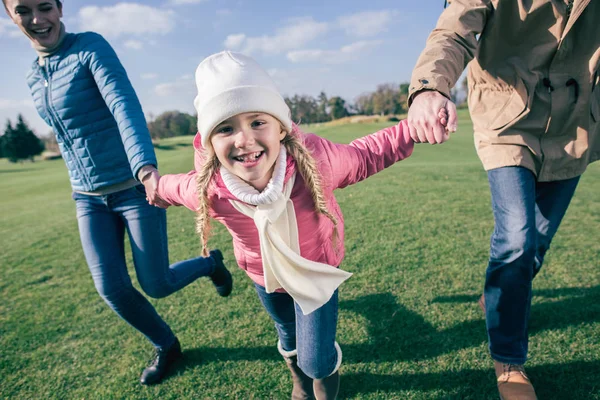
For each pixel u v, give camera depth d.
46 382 2.50
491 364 2.19
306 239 1.63
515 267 1.83
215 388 2.25
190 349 2.60
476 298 2.80
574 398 1.93
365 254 3.73
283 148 1.45
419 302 2.82
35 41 2.08
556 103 1.87
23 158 64.81
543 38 1.81
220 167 1.46
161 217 2.31
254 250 1.69
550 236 2.28
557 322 2.46
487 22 1.84
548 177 1.96
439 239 3.96
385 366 2.26
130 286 2.28
